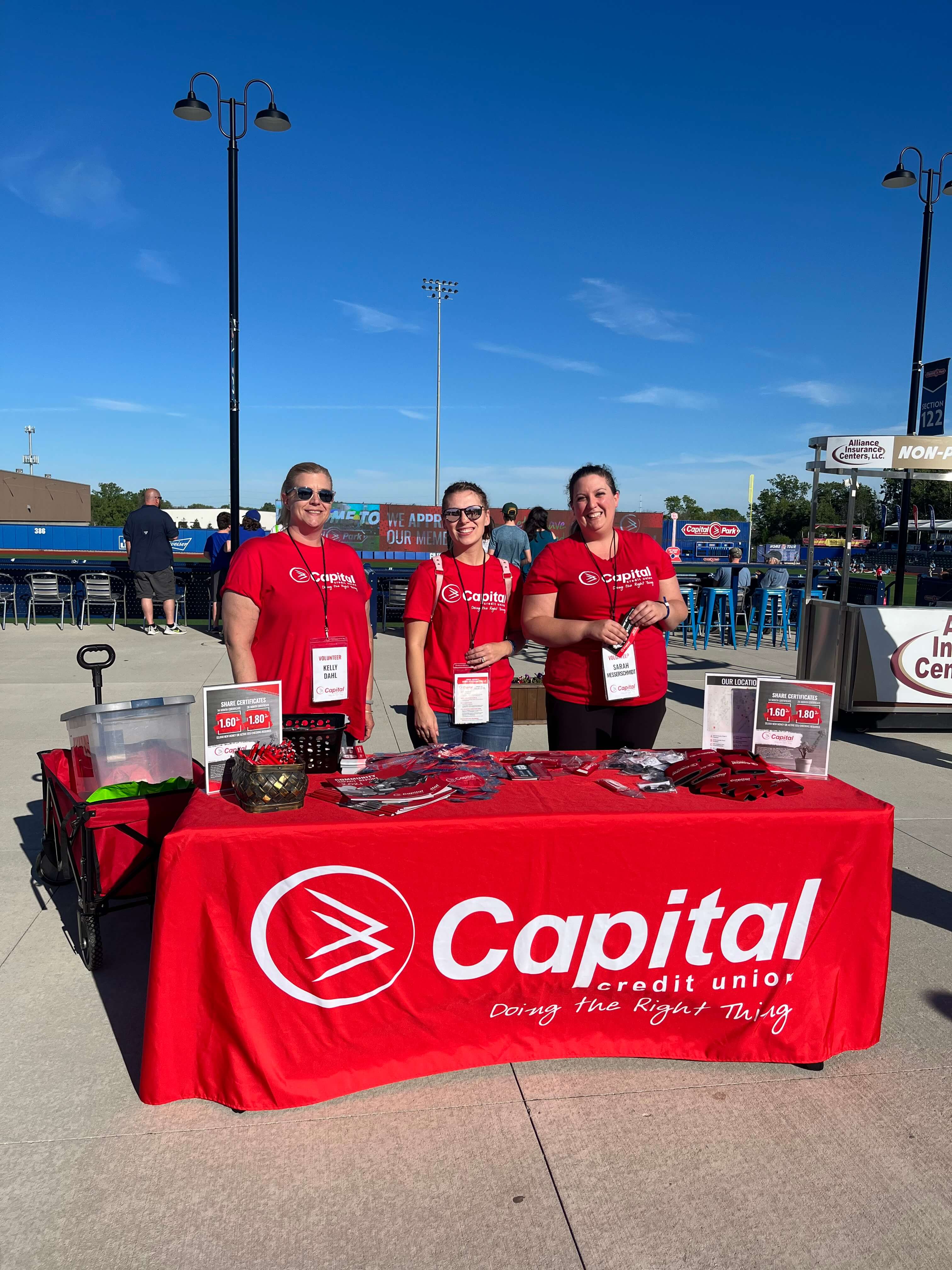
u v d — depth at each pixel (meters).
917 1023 2.51
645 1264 1.66
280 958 2.03
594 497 2.90
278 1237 1.70
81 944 2.85
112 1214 1.75
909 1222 1.77
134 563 11.05
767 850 2.17
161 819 2.71
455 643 3.08
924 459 6.52
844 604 6.54
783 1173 1.90
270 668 2.93
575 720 3.03
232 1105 2.04
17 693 7.07
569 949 2.16
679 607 3.06
